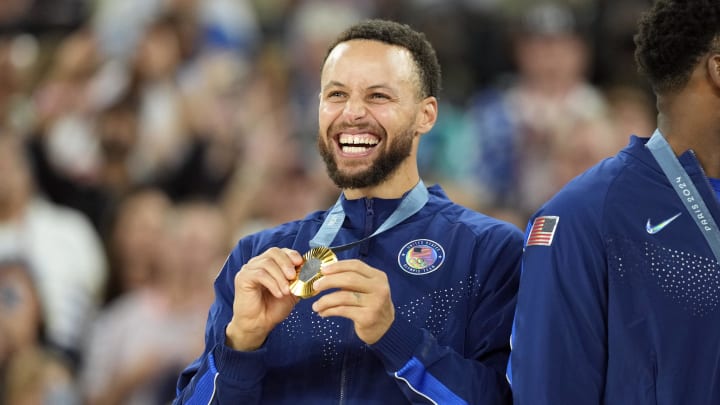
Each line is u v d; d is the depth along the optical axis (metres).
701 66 9.25
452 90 26.02
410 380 9.17
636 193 9.25
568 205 9.38
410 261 9.97
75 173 23.28
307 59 26.09
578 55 25.45
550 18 25.48
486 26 26.81
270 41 26.25
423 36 10.50
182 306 21.66
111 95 24.12
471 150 24.95
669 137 9.43
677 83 9.36
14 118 23.50
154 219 22.38
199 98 24.45
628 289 9.03
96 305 22.11
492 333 9.73
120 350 21.34
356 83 9.97
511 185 24.28
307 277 9.19
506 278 9.93
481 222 10.24
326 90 10.11
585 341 9.08
